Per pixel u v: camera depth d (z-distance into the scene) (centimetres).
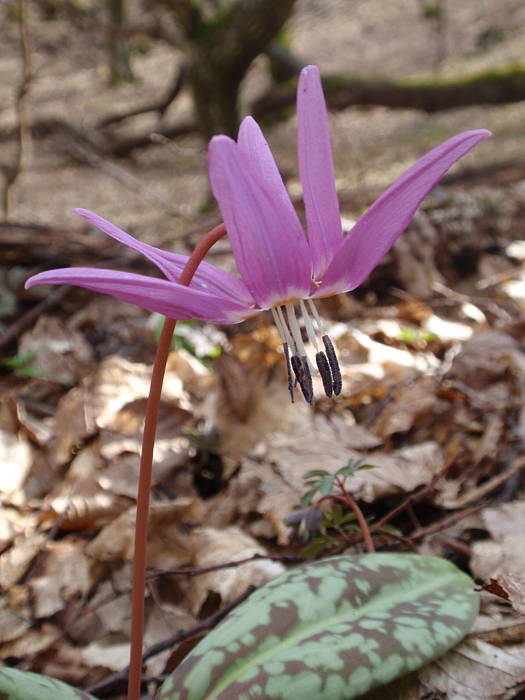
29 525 18
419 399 21
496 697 12
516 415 20
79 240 31
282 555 15
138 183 42
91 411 20
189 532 18
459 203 33
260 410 21
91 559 17
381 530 15
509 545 15
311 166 10
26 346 25
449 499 17
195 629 13
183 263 10
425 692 12
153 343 25
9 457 19
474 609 12
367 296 30
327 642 11
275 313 10
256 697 10
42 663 14
